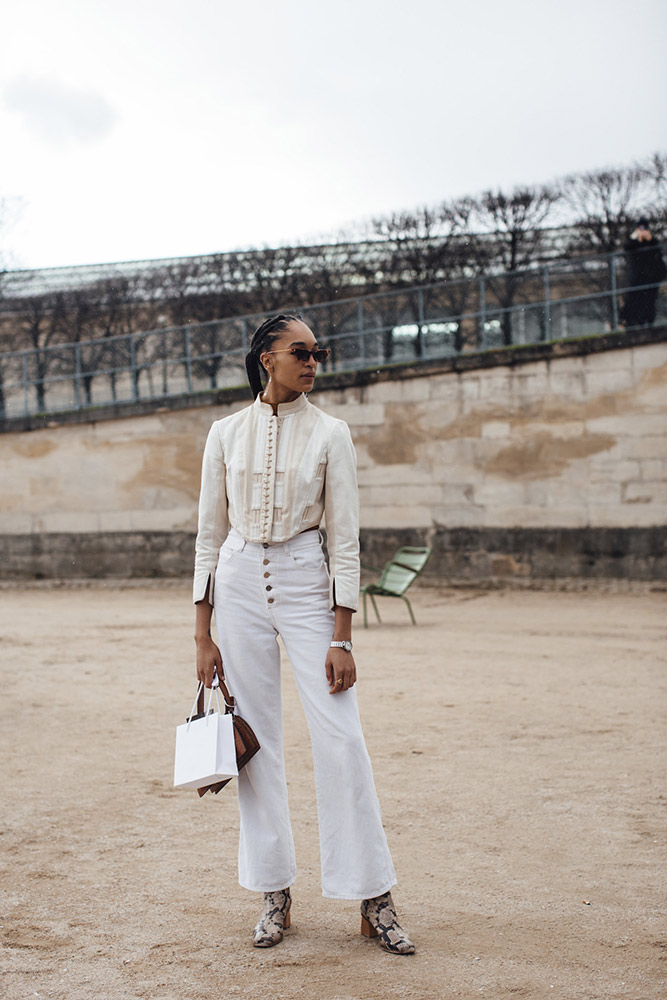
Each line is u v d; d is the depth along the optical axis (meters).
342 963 3.14
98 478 18.53
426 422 16.41
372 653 9.73
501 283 23.72
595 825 4.55
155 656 9.73
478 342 22.47
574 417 15.59
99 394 26.19
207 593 3.41
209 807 4.95
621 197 24.42
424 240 25.16
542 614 12.68
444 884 3.87
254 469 3.33
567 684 7.98
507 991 2.92
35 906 3.69
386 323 23.69
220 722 3.20
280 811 3.40
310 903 3.73
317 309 21.09
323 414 3.39
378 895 3.26
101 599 16.08
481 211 24.95
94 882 3.94
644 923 3.46
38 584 18.48
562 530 15.68
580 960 3.15
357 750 3.24
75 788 5.29
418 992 2.92
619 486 15.38
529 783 5.23
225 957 3.21
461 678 8.31
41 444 18.81
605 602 13.82
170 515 18.19
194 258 27.53
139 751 6.05
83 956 3.23
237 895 3.80
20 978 3.07
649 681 8.05
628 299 16.33
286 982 3.01
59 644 10.64
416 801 4.96
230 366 24.80
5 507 19.05
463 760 5.70
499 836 4.43
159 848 4.35
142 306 26.81
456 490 16.27
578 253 24.03
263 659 3.36
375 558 16.73
